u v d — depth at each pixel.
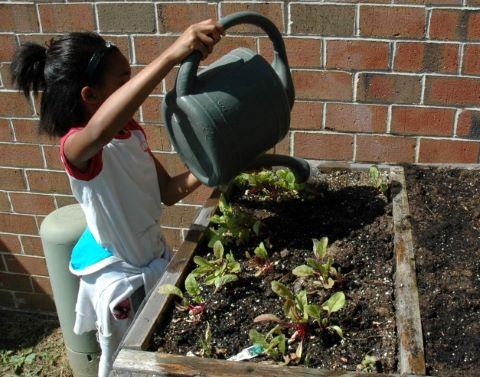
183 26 2.23
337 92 2.23
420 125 2.22
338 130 2.29
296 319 1.37
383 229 1.76
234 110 1.46
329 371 1.23
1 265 2.94
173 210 2.61
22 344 2.86
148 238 1.81
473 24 2.02
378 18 2.08
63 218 2.35
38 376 2.68
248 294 1.56
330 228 1.80
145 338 1.39
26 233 2.82
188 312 1.51
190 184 1.91
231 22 1.51
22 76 1.69
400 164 2.12
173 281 1.59
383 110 2.22
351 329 1.39
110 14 2.27
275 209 1.92
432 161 2.27
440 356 1.27
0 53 2.43
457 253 1.60
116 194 1.69
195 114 1.42
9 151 2.64
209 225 1.82
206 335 1.39
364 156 2.32
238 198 1.99
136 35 2.28
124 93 1.43
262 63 1.55
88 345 2.44
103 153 1.66
